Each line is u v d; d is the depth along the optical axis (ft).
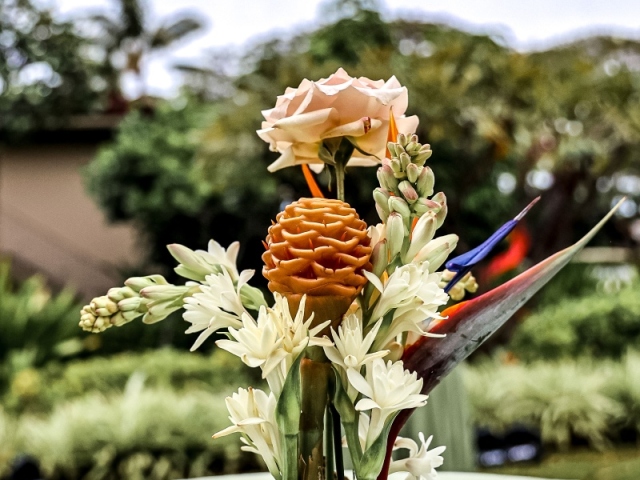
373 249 2.45
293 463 2.37
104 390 20.11
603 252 37.63
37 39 46.34
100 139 42.88
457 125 21.29
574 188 25.81
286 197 28.30
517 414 18.71
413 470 2.54
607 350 23.90
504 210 28.37
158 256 35.86
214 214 34.22
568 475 15.49
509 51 23.72
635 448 18.42
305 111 2.58
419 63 21.81
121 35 57.11
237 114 23.62
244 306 2.66
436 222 2.51
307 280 2.32
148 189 35.01
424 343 2.55
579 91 23.26
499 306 2.54
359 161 2.97
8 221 41.16
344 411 2.39
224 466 15.78
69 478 15.28
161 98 46.93
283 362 2.46
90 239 42.09
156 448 15.37
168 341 31.30
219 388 20.15
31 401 19.77
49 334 25.14
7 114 42.68
